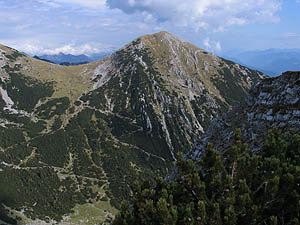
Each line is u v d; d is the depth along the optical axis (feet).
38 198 497.46
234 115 168.66
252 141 127.34
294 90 125.59
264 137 122.21
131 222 59.16
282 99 130.00
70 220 457.68
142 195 64.54
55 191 536.01
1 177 509.35
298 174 57.77
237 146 72.33
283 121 121.29
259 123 134.92
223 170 66.08
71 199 522.88
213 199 59.62
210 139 167.84
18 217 422.82
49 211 469.16
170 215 52.03
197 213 54.13
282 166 63.26
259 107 143.84
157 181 73.82
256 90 160.66
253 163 63.57
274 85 142.72
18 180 523.29
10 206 444.96
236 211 54.08
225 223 51.85
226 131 159.63
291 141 82.43
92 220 465.88
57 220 446.60
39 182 541.75
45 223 428.56
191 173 68.13
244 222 53.57
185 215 53.47
